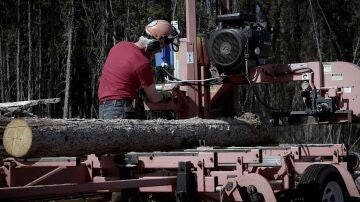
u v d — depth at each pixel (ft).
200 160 19.85
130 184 18.45
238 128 27.71
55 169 19.80
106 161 20.89
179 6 75.61
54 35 90.68
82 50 87.30
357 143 69.72
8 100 96.32
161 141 23.67
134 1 80.74
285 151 21.79
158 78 35.04
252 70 27.50
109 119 22.70
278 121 29.12
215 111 29.35
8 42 96.78
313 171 21.50
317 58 75.97
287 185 20.39
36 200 19.17
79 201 20.88
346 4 78.28
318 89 27.81
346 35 78.69
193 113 28.50
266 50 27.81
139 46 25.71
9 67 101.14
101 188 17.76
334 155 23.89
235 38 26.89
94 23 82.64
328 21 77.71
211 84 28.50
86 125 21.02
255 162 19.57
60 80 92.68
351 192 22.50
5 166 20.18
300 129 69.31
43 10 94.53
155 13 78.13
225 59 27.30
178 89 28.22
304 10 76.54
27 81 96.58
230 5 30.12
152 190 20.38
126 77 24.73
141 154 20.86
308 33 76.28
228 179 19.65
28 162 20.54
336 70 27.73
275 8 75.77
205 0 70.08
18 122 19.70
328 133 70.38
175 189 19.99
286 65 28.14
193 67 28.43
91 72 85.10
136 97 26.07
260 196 18.98
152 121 23.88
